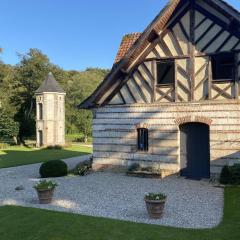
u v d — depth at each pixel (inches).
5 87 1993.1
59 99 1811.0
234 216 397.4
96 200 483.8
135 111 695.7
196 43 630.5
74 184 602.9
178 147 657.6
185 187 568.4
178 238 323.0
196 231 343.6
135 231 344.2
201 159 649.6
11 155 1261.1
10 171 819.4
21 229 353.4
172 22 645.9
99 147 735.7
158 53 661.9
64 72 2308.1
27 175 749.3
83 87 2245.3
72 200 484.7
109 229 351.3
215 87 620.4
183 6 636.7
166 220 386.6
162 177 659.4
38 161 1055.0
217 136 618.5
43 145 1755.7
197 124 652.1
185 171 660.7
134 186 579.5
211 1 593.9
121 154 713.0
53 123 1780.3
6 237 332.2
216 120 619.5
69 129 2274.9
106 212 422.9
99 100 728.3
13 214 408.2
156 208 391.9
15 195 525.0
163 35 655.8
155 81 669.3
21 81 2118.6
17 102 2037.4
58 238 327.9
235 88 606.5
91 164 753.0
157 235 331.9
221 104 615.5
